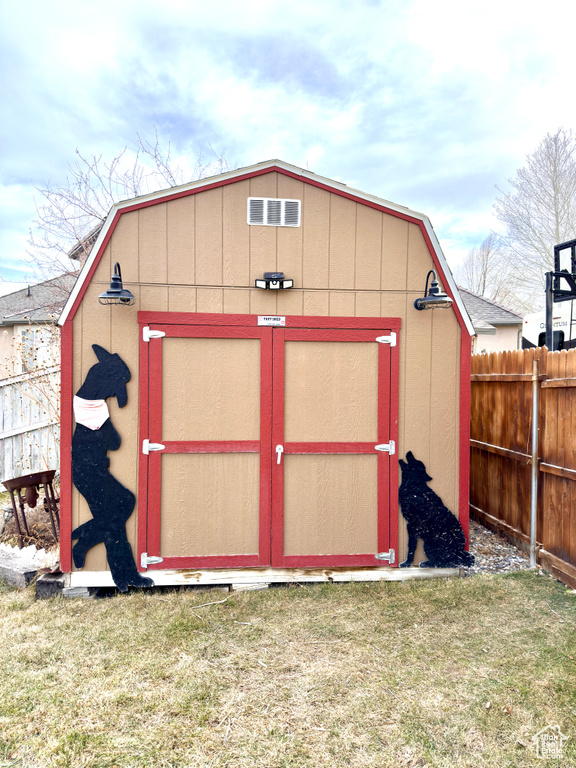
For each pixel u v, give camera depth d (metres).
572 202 19.97
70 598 3.46
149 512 3.53
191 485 3.58
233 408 3.61
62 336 3.44
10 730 2.13
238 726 2.15
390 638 2.91
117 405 3.50
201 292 3.56
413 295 3.73
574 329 6.31
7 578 3.73
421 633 2.96
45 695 2.36
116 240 3.48
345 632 2.98
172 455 3.56
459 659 2.68
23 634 2.94
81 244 7.89
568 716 2.21
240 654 2.73
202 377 3.58
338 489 3.70
